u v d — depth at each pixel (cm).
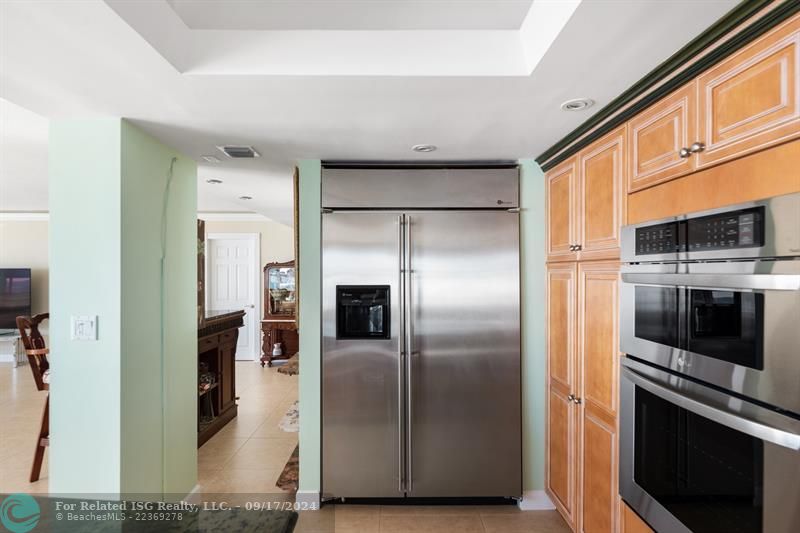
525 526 246
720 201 122
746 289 109
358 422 261
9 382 545
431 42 149
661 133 150
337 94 164
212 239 716
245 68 146
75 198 190
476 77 150
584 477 207
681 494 137
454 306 262
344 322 262
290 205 447
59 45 127
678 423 138
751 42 112
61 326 190
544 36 132
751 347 108
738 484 113
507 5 138
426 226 262
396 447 262
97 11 110
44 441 293
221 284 716
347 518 254
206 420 382
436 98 168
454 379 262
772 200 102
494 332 262
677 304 136
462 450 263
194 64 146
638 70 144
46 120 219
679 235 136
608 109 175
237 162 269
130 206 198
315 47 148
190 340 263
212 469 313
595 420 196
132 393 201
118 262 190
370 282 261
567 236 229
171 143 228
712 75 126
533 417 266
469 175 263
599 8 110
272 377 591
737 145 116
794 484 98
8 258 673
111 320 190
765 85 108
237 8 136
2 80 150
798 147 99
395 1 134
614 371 180
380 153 249
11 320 651
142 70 143
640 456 159
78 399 190
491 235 263
